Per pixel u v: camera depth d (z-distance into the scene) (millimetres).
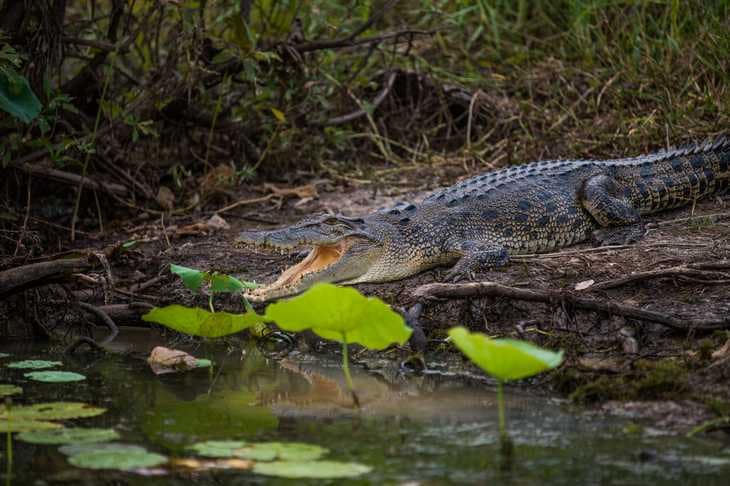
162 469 5781
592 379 7332
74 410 6895
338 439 6336
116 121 11680
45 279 8688
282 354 8922
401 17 16062
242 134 13258
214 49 12406
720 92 13016
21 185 11969
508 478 5613
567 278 9250
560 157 13031
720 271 8852
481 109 14445
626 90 13703
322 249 9852
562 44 15289
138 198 12555
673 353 7715
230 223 11969
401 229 9906
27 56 10758
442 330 8742
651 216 11219
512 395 7367
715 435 6344
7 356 8664
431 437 6355
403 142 14305
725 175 11547
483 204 10414
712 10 14141
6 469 5797
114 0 11836
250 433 6473
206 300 9883
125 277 10391
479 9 16156
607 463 5844
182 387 7703
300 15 13766
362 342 7082
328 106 13398
